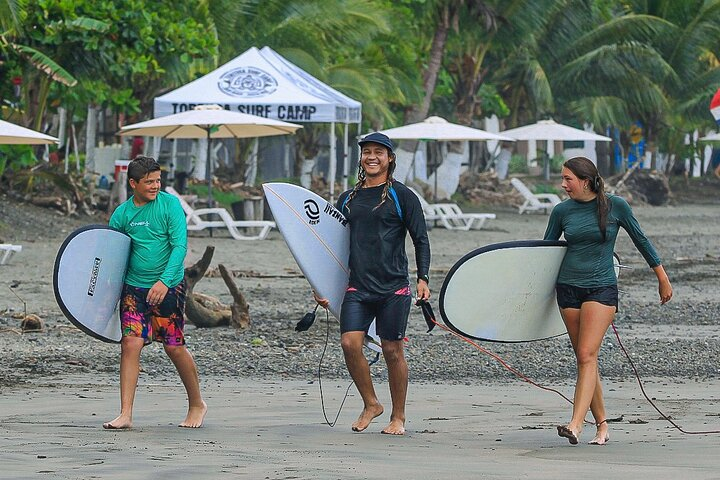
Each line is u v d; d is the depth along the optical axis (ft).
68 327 130.52
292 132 275.18
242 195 302.25
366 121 382.01
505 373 107.14
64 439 70.08
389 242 75.56
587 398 70.59
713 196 548.31
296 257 76.59
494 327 75.97
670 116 482.28
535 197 387.55
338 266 77.00
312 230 76.59
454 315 75.56
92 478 56.39
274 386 98.07
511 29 401.90
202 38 271.08
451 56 424.87
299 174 382.01
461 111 418.72
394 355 75.72
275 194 76.54
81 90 269.03
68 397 89.81
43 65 235.40
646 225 349.20
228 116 250.98
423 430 76.64
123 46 258.37
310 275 76.64
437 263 216.95
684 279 197.26
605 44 443.73
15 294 155.33
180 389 95.20
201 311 132.36
